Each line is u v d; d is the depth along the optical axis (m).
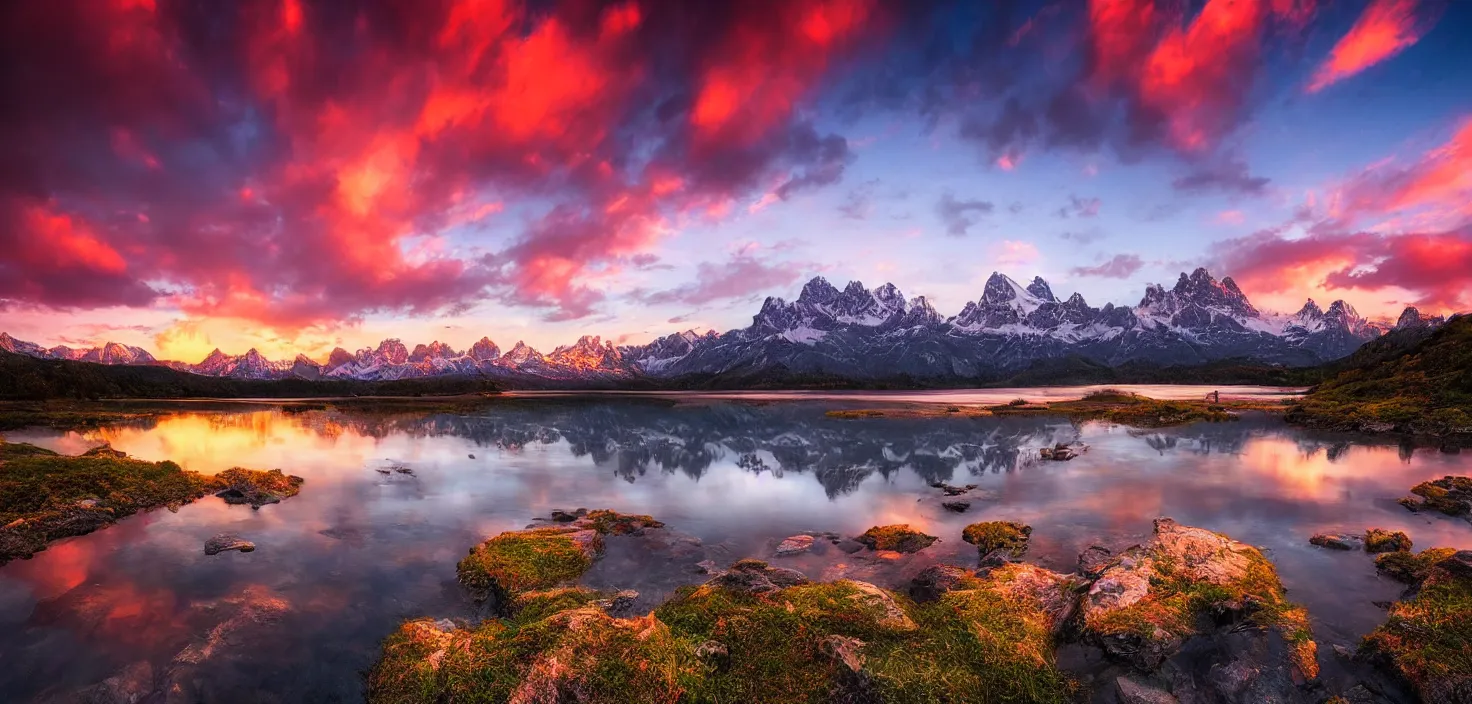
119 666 13.09
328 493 30.00
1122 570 15.30
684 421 74.19
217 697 12.12
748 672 11.86
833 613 13.44
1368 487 29.08
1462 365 54.81
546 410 100.19
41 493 25.31
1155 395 130.50
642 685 10.88
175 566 19.05
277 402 131.50
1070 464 36.91
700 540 21.92
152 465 31.30
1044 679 11.57
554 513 25.11
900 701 10.88
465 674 11.31
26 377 119.12
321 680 12.73
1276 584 15.70
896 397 144.50
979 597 14.39
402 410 100.94
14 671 12.89
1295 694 11.51
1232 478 31.70
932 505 27.08
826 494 29.64
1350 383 72.50
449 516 25.62
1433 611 12.89
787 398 147.75
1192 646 12.74
